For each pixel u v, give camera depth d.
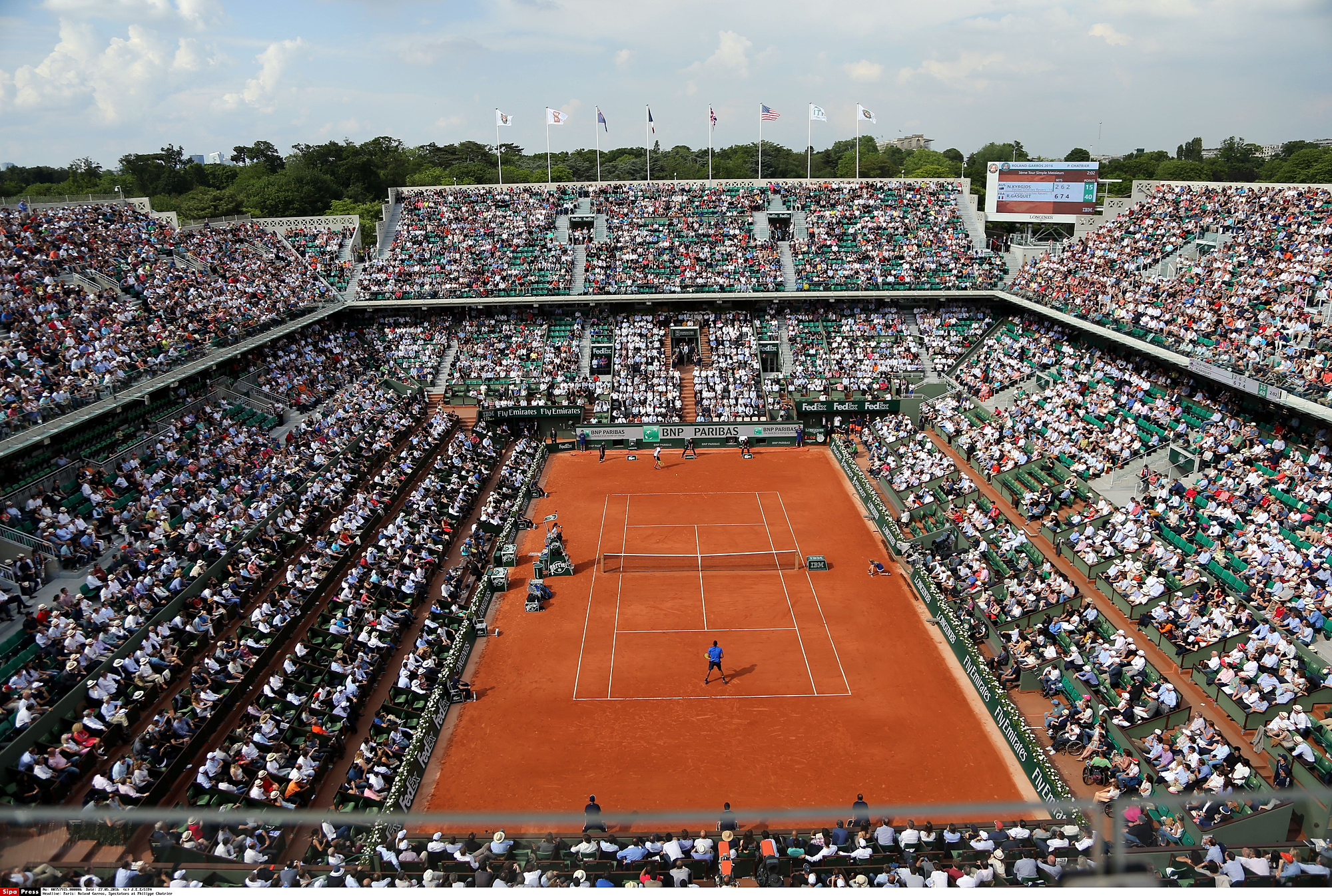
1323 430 42.00
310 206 114.38
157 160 141.75
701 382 70.31
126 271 58.88
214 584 35.84
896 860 22.31
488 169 149.50
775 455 64.00
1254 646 29.69
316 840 23.64
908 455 55.25
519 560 45.28
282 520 42.09
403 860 22.44
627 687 32.97
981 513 43.88
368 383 66.88
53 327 48.22
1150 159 173.75
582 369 72.25
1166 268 62.41
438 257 79.81
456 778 27.77
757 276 76.25
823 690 32.41
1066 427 53.28
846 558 44.88
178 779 26.34
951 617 35.41
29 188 121.50
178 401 50.88
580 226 85.06
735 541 47.38
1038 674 31.56
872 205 85.88
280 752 27.53
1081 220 75.75
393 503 48.94
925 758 28.16
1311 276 50.75
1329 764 23.92
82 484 40.44
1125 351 58.69
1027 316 72.00
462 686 32.34
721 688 32.75
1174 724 27.78
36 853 21.95
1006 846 22.08
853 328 75.44
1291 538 36.62
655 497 55.09
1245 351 46.12
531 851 22.83
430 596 40.44
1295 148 167.00
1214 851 19.94
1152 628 33.66
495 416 66.62
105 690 28.66
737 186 89.56
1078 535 41.53
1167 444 47.97
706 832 23.41
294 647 34.12
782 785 26.94
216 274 66.31
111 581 33.34
